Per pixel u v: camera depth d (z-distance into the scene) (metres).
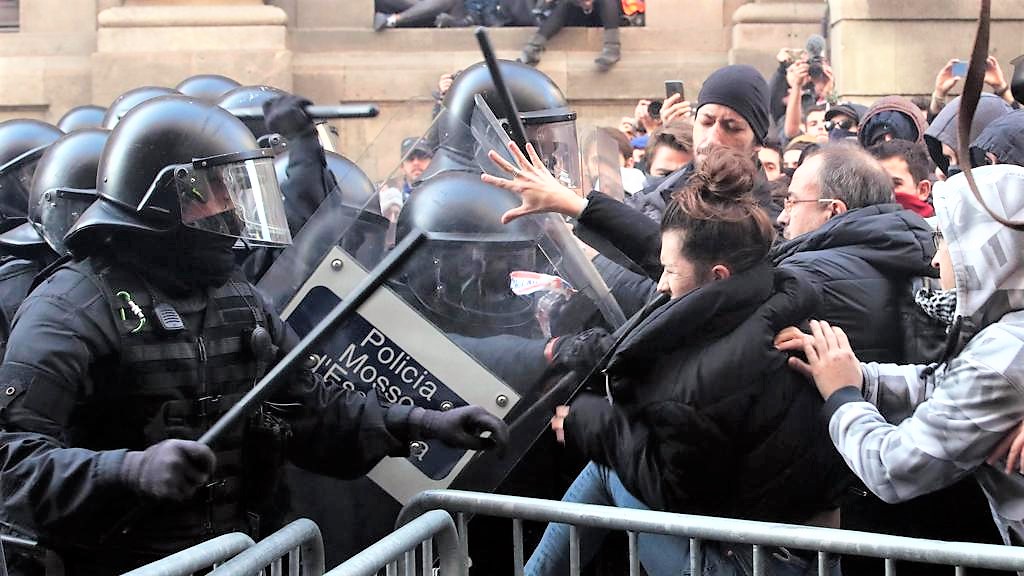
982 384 2.34
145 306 2.55
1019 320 2.38
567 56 9.27
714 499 2.63
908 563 2.81
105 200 2.58
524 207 2.93
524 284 2.91
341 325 2.76
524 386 2.85
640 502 2.78
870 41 9.05
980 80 2.01
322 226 3.03
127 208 2.56
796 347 2.61
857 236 2.97
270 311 2.85
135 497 2.38
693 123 4.27
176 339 2.57
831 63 9.20
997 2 8.99
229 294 2.71
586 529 2.85
